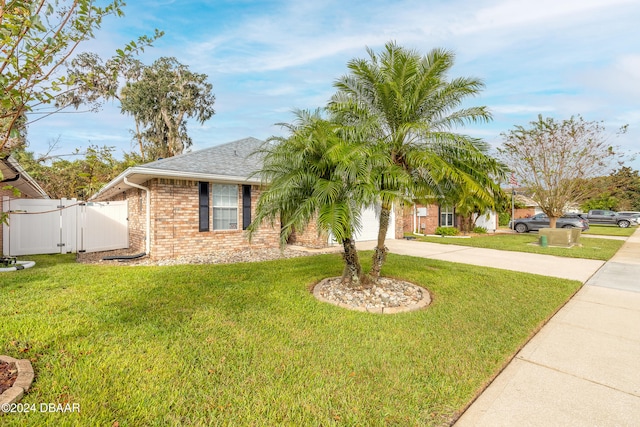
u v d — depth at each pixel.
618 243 15.48
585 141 15.16
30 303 4.96
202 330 4.11
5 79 2.18
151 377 3.01
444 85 6.13
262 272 7.52
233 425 2.46
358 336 4.12
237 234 11.23
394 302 5.49
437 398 2.90
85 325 4.12
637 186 39.00
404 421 2.59
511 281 7.24
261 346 3.74
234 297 5.52
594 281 7.71
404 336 4.16
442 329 4.43
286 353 3.60
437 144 5.99
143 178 9.86
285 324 4.42
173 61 26.92
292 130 5.92
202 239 10.45
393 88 5.75
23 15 2.24
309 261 9.10
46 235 10.83
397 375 3.24
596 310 5.57
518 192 27.61
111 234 12.18
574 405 2.88
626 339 4.34
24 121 2.69
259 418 2.54
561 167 15.59
